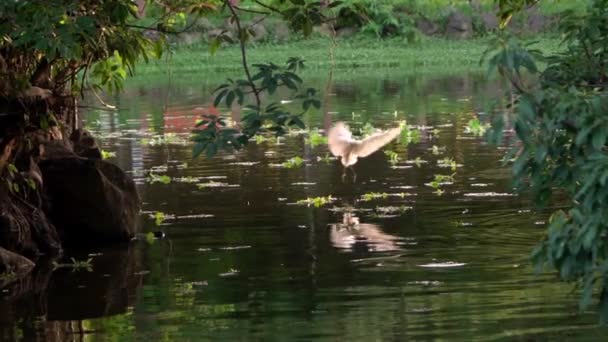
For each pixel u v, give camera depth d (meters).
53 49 12.09
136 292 12.47
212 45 11.16
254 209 17.30
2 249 13.98
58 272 13.83
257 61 47.56
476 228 15.36
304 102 8.96
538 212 16.28
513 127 7.07
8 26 12.29
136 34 14.73
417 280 12.48
